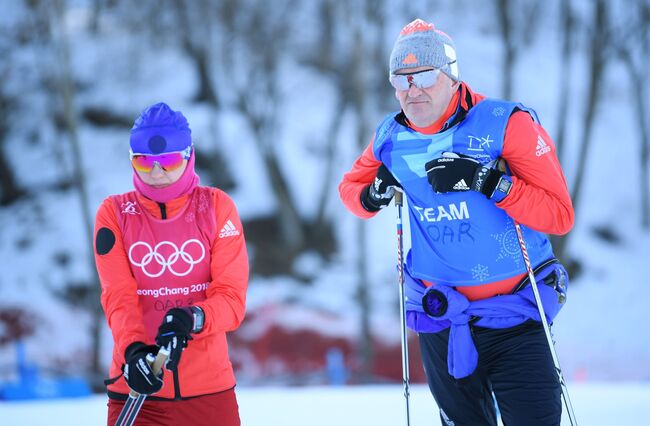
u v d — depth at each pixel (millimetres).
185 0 91438
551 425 12305
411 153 12984
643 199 93688
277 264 85688
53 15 82688
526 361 12508
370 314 77625
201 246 12055
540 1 104250
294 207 89875
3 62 97812
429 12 102000
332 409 25031
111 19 100562
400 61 12594
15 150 94438
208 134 92062
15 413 24688
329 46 89875
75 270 83500
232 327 12016
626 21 89875
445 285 13062
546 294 12781
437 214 12883
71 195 91250
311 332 77312
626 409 23766
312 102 98562
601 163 98312
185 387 11930
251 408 25531
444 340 13164
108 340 77312
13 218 89625
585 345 80000
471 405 13141
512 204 12250
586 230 91938
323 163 93938
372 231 89188
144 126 11805
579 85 101812
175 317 11219
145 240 12023
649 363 77500
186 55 98625
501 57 103062
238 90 89250
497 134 12508
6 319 78375
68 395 45750
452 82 12758
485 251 12734
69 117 75375
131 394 11320
